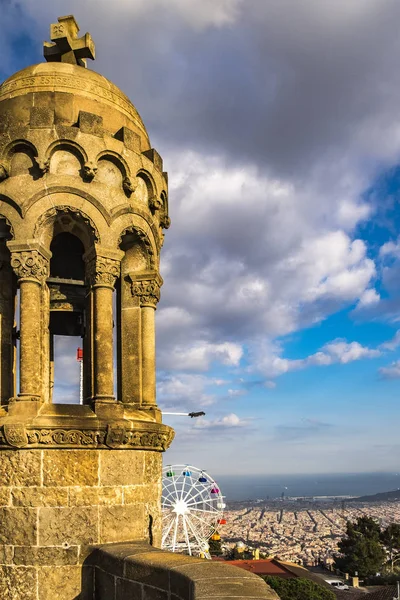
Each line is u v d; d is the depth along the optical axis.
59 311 12.80
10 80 11.69
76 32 13.00
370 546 108.38
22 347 10.27
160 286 12.39
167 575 7.70
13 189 10.74
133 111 12.48
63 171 10.87
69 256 13.05
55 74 11.57
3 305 11.61
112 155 11.12
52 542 9.67
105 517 10.04
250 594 6.36
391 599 68.44
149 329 11.98
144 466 10.80
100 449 10.18
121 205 11.17
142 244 11.86
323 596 64.06
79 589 9.61
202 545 47.97
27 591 9.51
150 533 10.78
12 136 10.77
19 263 10.50
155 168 11.98
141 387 11.80
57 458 9.91
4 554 9.66
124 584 8.65
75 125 11.22
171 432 11.66
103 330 10.63
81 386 13.95
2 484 9.81
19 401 10.03
